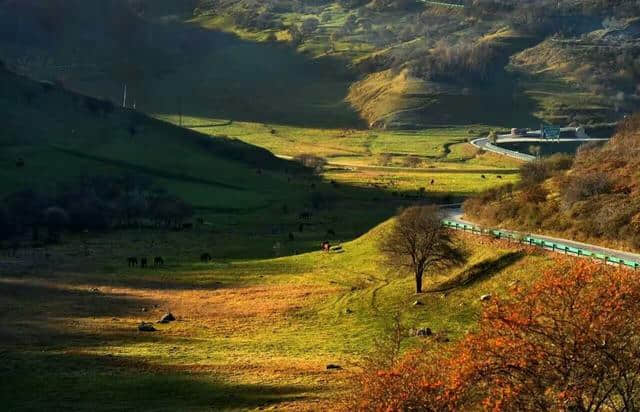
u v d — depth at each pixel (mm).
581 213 143750
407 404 51938
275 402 80375
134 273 175875
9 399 84938
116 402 83562
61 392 87188
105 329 123750
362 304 131750
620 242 126938
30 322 128250
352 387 61500
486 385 51719
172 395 85500
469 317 109750
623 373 48969
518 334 51031
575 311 50188
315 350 106688
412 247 129875
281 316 131625
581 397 49406
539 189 166750
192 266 184375
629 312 49906
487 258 129250
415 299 125375
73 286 161125
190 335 119938
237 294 151875
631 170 157250
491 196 183375
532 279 111250
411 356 56969
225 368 96875
